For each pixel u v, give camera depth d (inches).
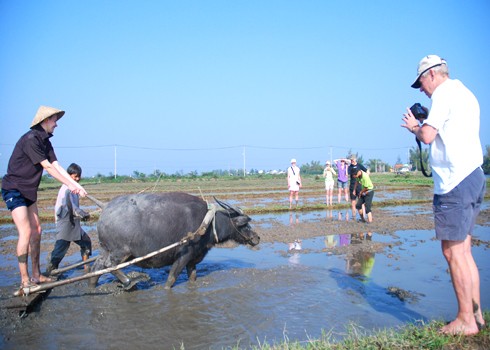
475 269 193.3
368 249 428.1
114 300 285.0
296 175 788.6
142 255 299.6
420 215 692.1
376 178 2303.2
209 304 275.4
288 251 426.9
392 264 368.8
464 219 183.9
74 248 450.9
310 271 347.9
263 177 2847.0
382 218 651.5
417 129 192.5
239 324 242.4
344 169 832.9
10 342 221.3
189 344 218.4
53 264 331.6
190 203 319.0
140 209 299.7
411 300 274.5
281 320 246.4
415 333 195.5
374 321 240.8
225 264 378.3
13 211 260.4
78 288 309.9
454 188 183.8
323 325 237.3
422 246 444.8
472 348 176.7
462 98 187.8
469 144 185.0
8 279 329.4
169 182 2190.0
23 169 259.8
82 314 259.9
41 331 235.3
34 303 267.9
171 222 304.2
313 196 1140.5
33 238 290.2
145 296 293.1
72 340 224.7
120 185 1856.5
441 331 192.7
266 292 296.7
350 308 262.5
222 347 213.8
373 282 316.2
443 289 298.4
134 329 237.5
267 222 625.0
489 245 437.7
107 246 300.4
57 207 331.3
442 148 187.2
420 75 197.5
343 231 537.6
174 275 310.5
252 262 384.8
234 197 1098.7
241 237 358.0
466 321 187.9
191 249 313.3
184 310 265.6
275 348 197.0
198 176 2805.1
